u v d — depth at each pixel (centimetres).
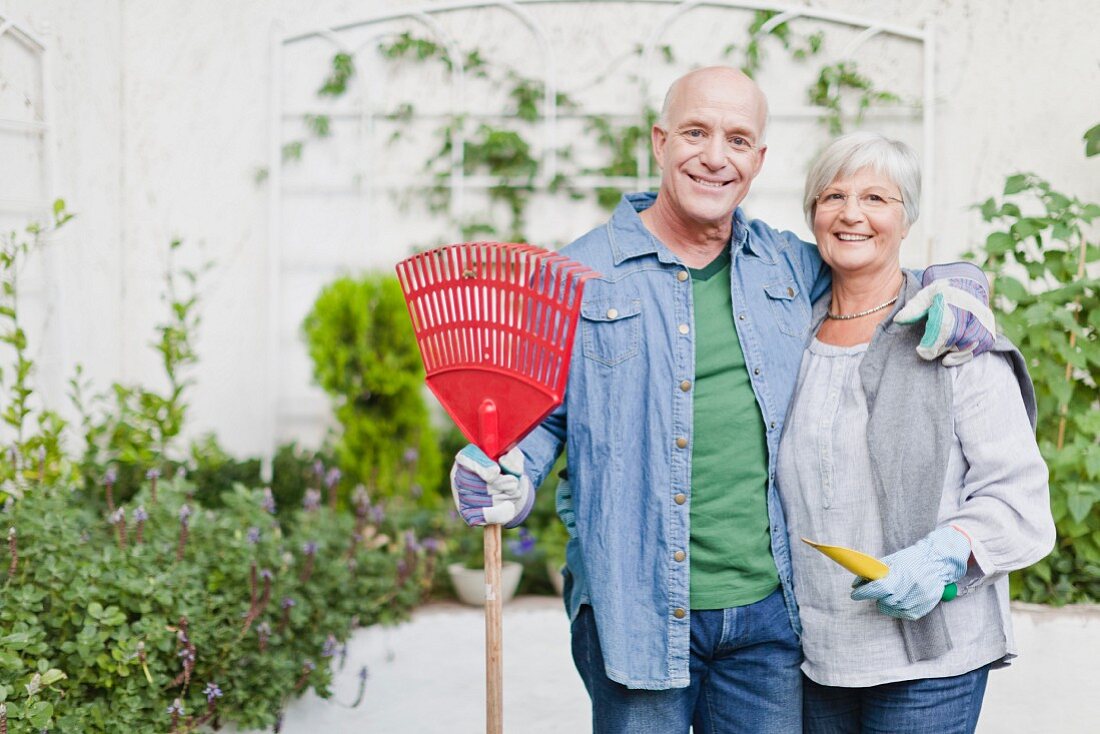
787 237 235
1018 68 445
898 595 191
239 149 475
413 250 476
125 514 308
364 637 333
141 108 471
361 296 430
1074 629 323
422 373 434
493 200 475
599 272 218
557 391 192
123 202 470
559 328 192
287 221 476
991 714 327
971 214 450
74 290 422
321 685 311
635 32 465
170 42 471
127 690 266
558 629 344
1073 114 441
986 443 201
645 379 212
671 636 209
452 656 339
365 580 336
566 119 472
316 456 423
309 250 477
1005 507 198
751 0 456
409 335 431
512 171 471
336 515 370
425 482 430
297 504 404
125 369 472
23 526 281
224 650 287
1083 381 362
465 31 471
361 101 473
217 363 477
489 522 198
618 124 469
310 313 443
